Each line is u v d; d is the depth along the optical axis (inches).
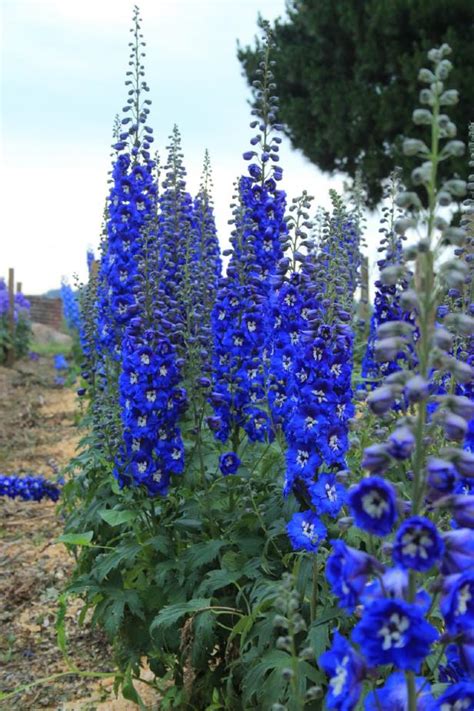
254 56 295.4
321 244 73.0
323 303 58.1
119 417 81.0
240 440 78.4
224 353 74.8
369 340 83.8
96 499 83.7
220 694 65.9
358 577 34.7
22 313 371.6
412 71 253.1
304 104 294.5
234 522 68.4
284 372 64.2
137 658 70.6
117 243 91.4
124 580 72.2
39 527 136.3
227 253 77.5
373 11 271.7
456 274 34.9
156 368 68.2
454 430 35.7
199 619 59.7
